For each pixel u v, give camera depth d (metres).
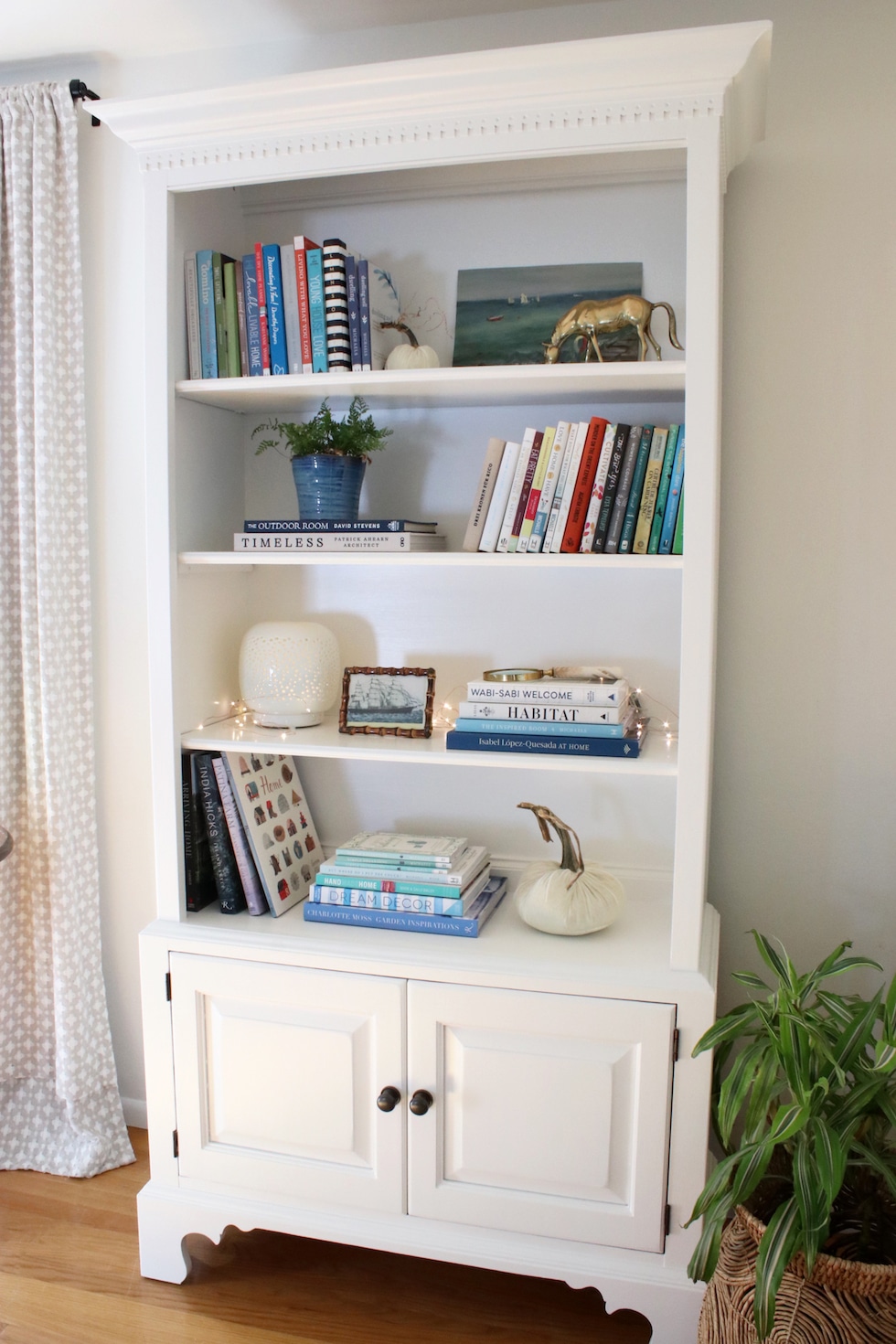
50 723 2.11
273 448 2.10
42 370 2.05
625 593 1.95
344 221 2.01
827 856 1.91
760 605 1.88
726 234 1.82
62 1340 1.69
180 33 1.97
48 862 2.18
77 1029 2.18
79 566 2.15
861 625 1.85
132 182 2.08
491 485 1.72
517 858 2.06
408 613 2.07
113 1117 2.24
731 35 1.39
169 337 1.74
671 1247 1.62
